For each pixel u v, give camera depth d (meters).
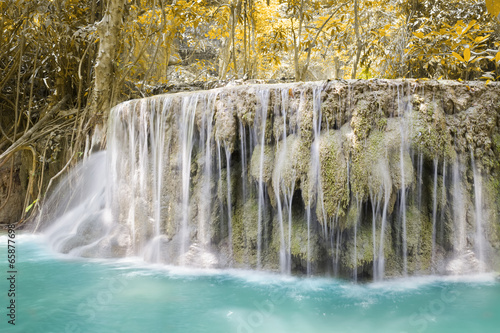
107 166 5.56
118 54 7.23
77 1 7.61
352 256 3.83
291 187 3.91
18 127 7.95
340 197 3.66
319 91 3.90
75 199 6.41
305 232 4.03
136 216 5.01
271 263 4.22
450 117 3.97
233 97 4.30
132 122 5.20
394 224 3.99
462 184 3.98
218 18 8.52
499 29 6.05
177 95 4.77
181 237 4.58
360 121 3.74
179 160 4.69
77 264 4.61
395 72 6.54
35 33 7.43
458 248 3.99
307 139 3.89
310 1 7.95
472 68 5.89
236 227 4.41
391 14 7.68
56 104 7.56
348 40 8.30
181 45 15.44
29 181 6.80
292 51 12.57
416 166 3.91
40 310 3.04
